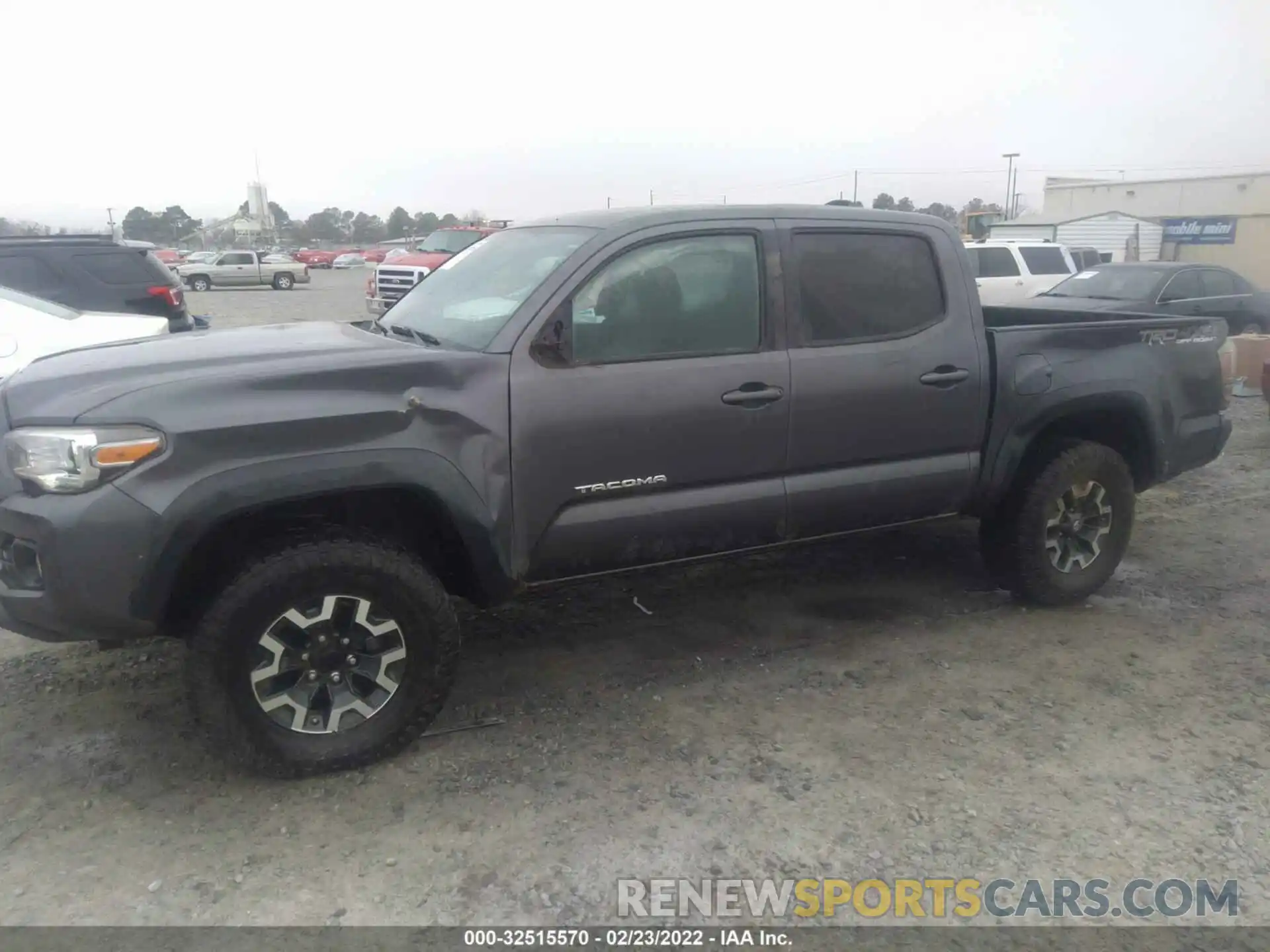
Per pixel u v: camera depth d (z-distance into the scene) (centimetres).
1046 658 466
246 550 344
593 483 385
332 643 352
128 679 433
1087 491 511
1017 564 504
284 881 305
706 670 451
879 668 454
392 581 352
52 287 959
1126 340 515
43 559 317
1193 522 686
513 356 369
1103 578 525
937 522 488
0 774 361
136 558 317
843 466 443
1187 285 1416
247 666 338
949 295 465
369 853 319
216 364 346
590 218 424
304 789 354
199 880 305
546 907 296
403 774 363
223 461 325
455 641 372
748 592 545
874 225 449
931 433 459
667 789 356
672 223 402
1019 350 479
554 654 465
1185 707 419
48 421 320
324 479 337
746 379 409
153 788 353
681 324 402
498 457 365
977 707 418
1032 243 1772
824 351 429
